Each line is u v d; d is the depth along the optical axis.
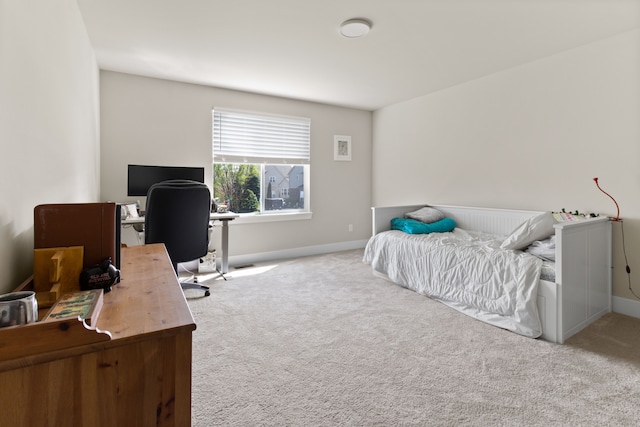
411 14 2.30
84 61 2.37
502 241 2.93
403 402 1.51
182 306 0.89
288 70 3.39
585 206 2.81
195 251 2.82
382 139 5.00
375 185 5.17
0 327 0.66
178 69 3.37
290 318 2.47
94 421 0.68
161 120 3.66
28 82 1.12
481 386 1.64
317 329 2.28
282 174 4.56
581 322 2.30
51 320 0.65
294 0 2.14
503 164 3.42
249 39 2.69
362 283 3.33
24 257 1.07
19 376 0.62
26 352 0.61
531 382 1.67
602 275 2.55
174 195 2.56
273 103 4.33
